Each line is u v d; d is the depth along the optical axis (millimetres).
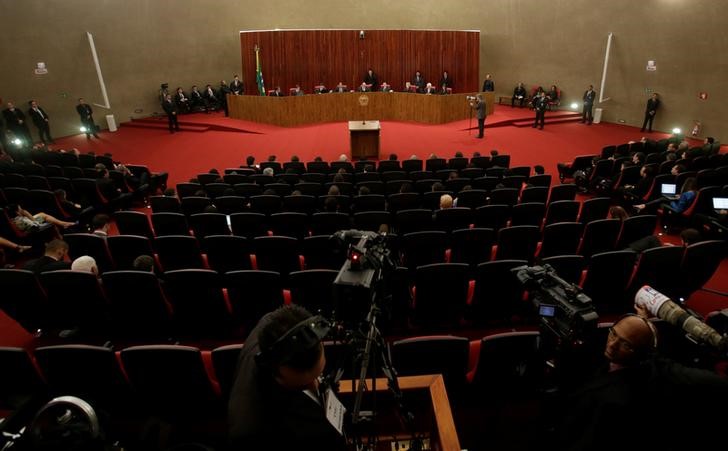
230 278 4441
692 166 9148
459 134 14812
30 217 7039
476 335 4844
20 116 13266
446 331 4910
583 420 2008
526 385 3422
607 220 5762
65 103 14812
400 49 17422
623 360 2002
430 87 16297
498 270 4508
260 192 8133
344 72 17594
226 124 15883
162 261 5734
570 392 2357
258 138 14594
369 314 1806
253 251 6246
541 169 9391
